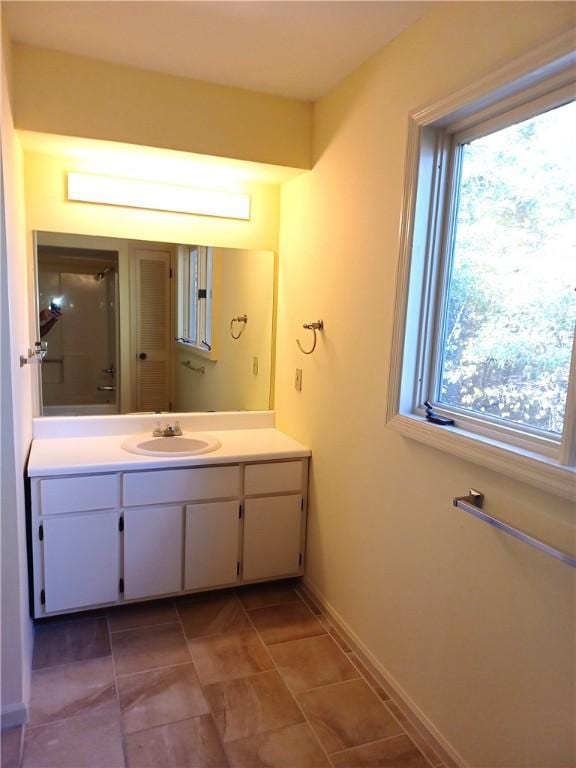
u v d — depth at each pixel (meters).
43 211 2.41
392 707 1.87
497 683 1.44
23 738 1.66
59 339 2.51
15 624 1.67
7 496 1.62
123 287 2.60
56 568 2.15
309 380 2.53
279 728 1.75
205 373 2.82
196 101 2.20
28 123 1.97
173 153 2.24
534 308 1.39
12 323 1.64
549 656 1.28
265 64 2.03
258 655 2.12
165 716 1.78
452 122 1.60
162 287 2.67
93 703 1.82
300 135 2.39
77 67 2.01
